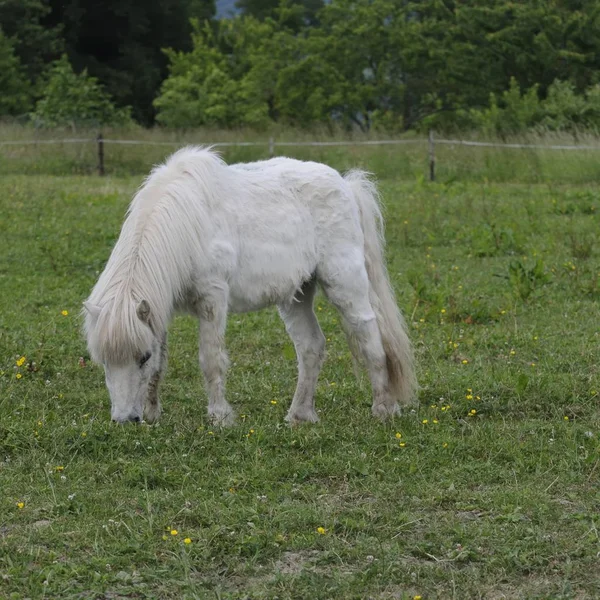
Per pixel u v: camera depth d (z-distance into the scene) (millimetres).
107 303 8031
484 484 7613
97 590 5938
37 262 16078
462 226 19703
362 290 9266
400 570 6188
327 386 10250
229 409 8781
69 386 10016
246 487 7426
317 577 6094
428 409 9320
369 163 30047
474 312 12977
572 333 12039
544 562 6328
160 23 57812
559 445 8266
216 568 6266
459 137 33562
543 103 35844
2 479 7508
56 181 26797
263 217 8859
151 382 8766
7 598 5852
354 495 7371
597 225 19703
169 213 8359
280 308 9469
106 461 7906
